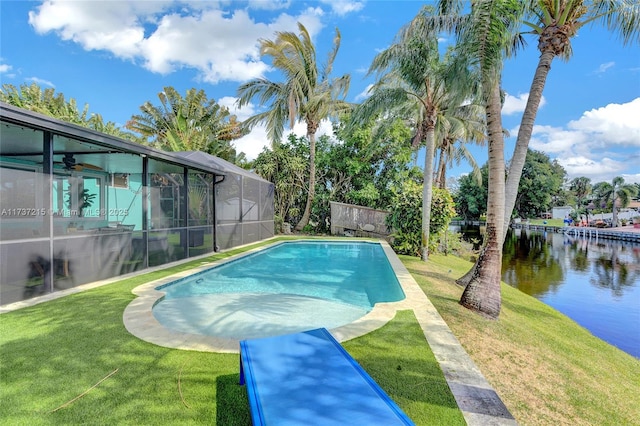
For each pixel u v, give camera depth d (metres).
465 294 5.30
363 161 17.06
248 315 4.61
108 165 8.48
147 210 7.03
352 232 15.62
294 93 14.52
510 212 5.68
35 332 3.39
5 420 2.01
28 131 5.05
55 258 5.04
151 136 21.30
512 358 3.42
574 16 5.58
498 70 5.38
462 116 11.84
